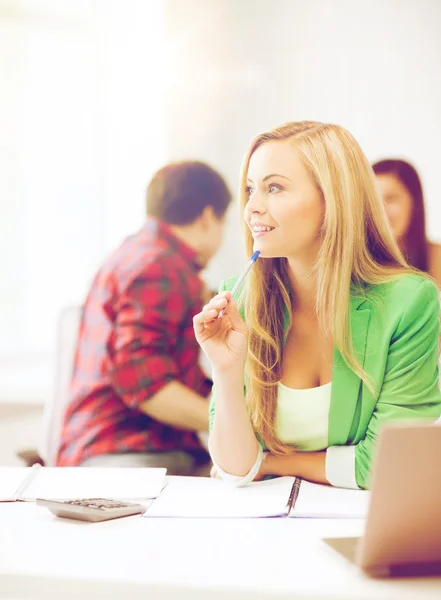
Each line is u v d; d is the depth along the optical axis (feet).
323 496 3.96
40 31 10.55
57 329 8.29
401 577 2.74
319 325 4.59
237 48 9.53
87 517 3.51
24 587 2.76
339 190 4.49
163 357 7.94
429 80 8.97
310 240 4.61
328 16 9.18
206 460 8.27
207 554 3.00
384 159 9.02
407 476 2.64
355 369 4.45
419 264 8.74
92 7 10.26
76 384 8.07
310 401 4.59
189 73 9.75
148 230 8.64
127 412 7.95
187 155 9.73
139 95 10.10
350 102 9.17
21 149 10.68
